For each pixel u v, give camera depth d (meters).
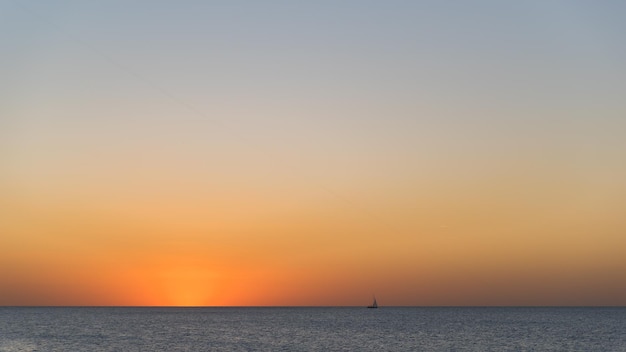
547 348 122.44
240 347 123.50
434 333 164.38
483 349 119.94
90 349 118.06
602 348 122.88
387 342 135.00
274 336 154.12
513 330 178.00
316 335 157.38
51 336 151.62
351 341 137.88
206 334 161.88
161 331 174.50
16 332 166.38
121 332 169.00
